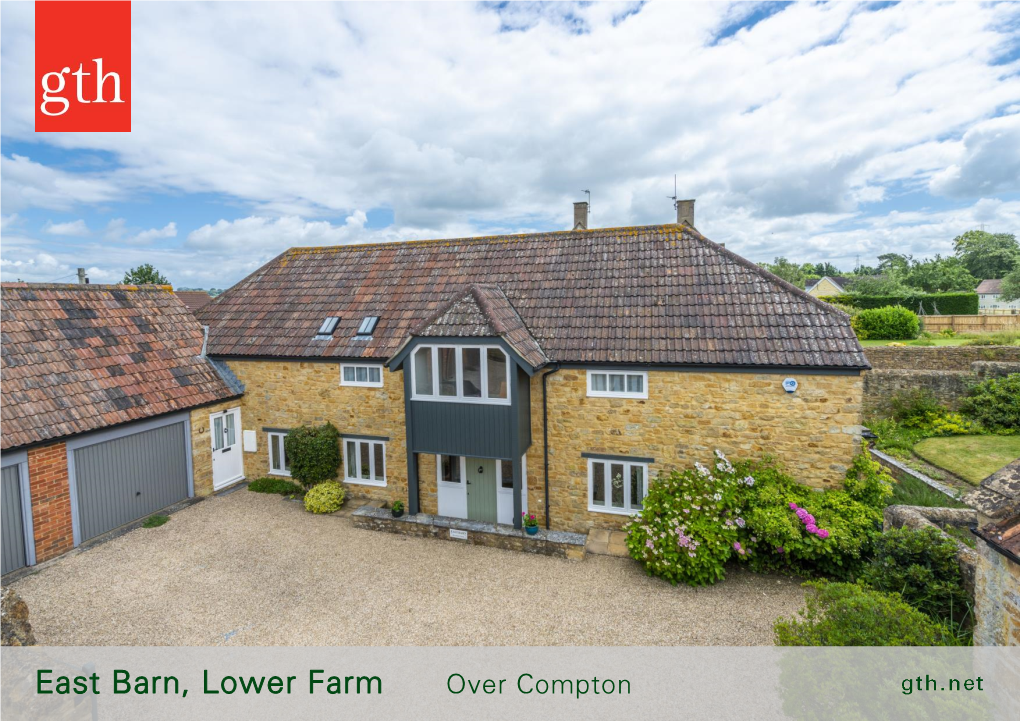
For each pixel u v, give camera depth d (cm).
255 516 1375
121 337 1420
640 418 1227
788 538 1001
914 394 2075
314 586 1050
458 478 1380
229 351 1564
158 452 1378
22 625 731
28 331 1242
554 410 1284
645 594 1014
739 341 1166
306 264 1822
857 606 617
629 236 1517
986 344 2627
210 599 1000
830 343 1111
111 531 1262
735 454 1173
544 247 1585
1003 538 488
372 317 1512
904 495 1302
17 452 1067
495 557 1173
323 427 1478
